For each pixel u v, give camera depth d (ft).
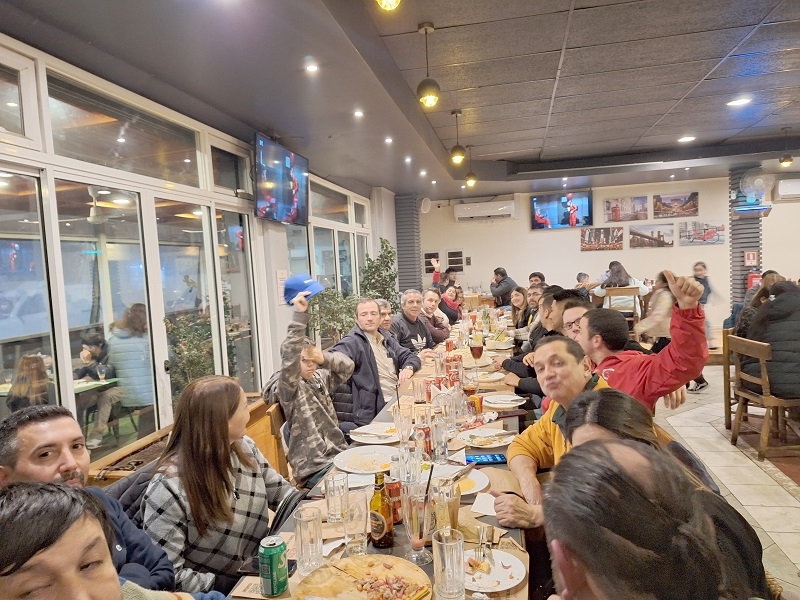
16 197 9.01
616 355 7.52
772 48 14.62
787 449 12.82
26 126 8.73
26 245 9.23
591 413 4.05
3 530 2.56
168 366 12.46
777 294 12.39
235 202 15.72
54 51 9.23
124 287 11.76
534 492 5.47
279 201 17.11
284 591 4.09
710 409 16.74
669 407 7.43
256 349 17.10
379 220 30.71
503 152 27.25
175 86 12.33
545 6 11.79
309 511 4.56
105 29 9.21
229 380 5.59
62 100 9.73
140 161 11.92
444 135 22.90
